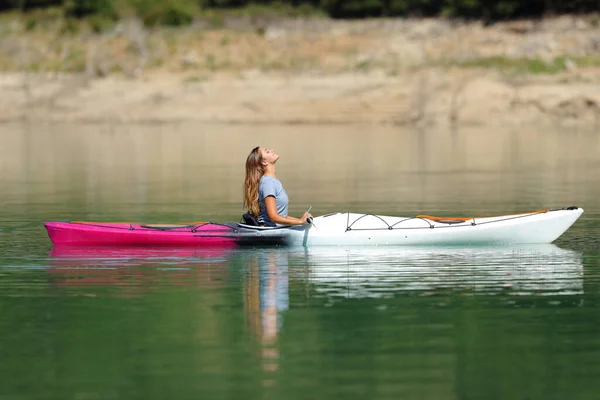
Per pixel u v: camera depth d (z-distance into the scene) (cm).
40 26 19775
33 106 16450
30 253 3753
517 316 2675
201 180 7319
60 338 2462
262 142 11775
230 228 3872
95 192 6469
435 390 2053
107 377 2145
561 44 17075
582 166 8294
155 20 19575
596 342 2403
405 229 3891
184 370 2189
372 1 19675
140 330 2533
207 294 2980
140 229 3903
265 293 2994
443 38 17700
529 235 3947
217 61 17775
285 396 2017
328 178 7412
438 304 2827
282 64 17425
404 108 15362
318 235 3847
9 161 9288
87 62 18000
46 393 2052
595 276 3253
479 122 14762
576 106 14675
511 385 2084
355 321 2616
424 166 8494
